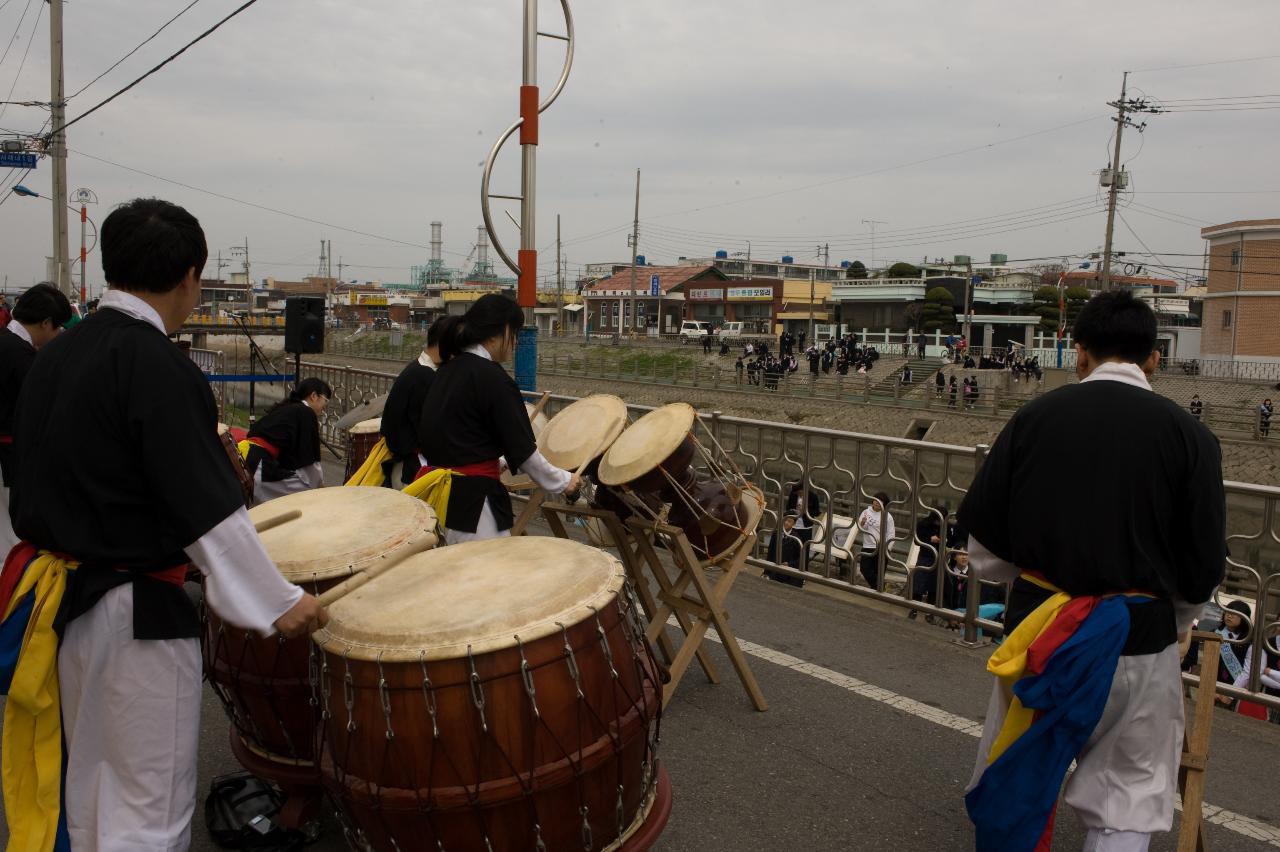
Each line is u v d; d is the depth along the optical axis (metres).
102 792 2.28
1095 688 2.41
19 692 2.20
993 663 2.60
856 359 43.31
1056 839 3.26
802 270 92.31
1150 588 2.49
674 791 3.55
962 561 6.32
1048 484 2.57
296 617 2.31
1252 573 4.54
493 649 2.23
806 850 3.17
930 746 3.95
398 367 45.88
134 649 2.24
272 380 13.89
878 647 5.14
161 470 2.15
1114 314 2.65
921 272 65.06
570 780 2.34
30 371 2.33
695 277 73.56
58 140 21.77
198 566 2.22
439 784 2.25
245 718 3.04
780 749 3.91
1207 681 2.81
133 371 2.18
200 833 3.20
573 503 4.69
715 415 7.05
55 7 21.47
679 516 4.16
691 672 4.76
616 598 2.54
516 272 9.27
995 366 39.16
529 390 9.42
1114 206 34.44
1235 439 26.17
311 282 114.81
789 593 6.16
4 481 5.04
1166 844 3.23
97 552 2.21
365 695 2.28
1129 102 33.91
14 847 2.24
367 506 3.28
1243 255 42.81
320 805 3.17
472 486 3.99
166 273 2.30
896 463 5.92
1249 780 3.70
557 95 9.09
